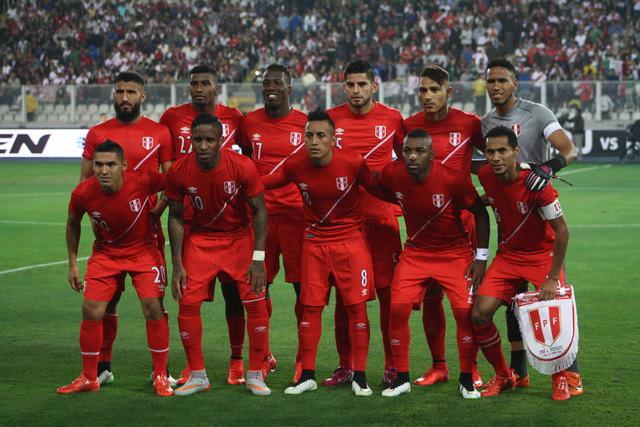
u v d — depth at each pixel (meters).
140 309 22.89
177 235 16.09
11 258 30.20
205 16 93.69
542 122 16.09
